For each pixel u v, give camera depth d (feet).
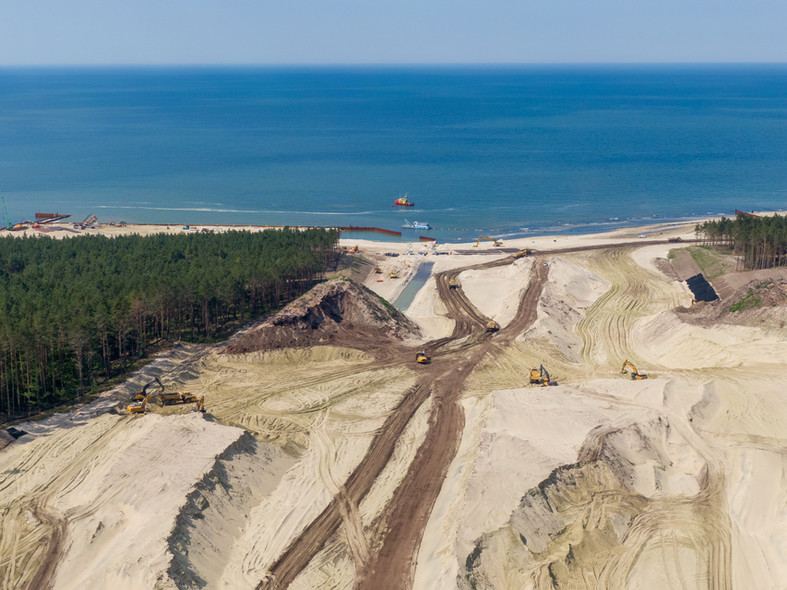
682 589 190.60
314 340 352.90
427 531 211.00
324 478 240.73
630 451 246.06
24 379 277.64
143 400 277.44
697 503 224.74
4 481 229.25
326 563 198.39
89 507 212.43
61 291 340.18
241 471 232.53
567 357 354.33
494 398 284.82
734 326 353.92
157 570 177.17
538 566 191.21
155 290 333.42
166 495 209.26
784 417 272.72
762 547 206.80
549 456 230.68
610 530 208.95
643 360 353.10
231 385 310.45
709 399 286.46
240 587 188.34
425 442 265.13
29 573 187.11
